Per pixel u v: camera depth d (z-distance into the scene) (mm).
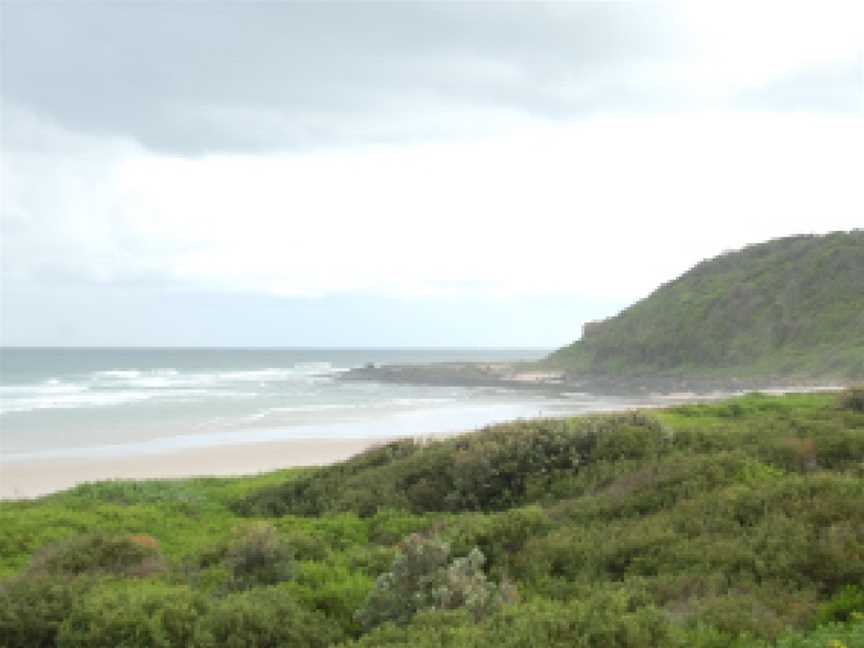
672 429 17656
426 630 7238
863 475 12539
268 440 45781
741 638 6852
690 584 8500
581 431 17281
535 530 11648
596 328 153000
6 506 19750
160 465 36031
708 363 111688
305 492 18984
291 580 10508
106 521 16359
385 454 20484
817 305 109375
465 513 14859
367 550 12305
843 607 7398
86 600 8844
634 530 10734
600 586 8922
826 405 24641
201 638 8203
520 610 7598
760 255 142750
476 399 87625
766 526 9805
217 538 14516
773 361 100062
